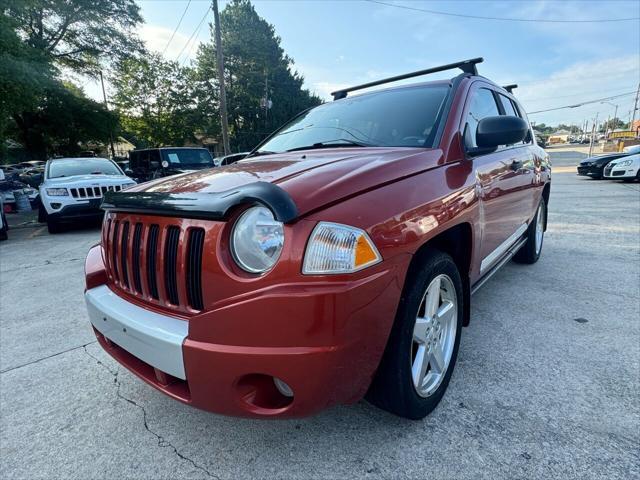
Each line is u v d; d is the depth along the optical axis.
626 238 5.55
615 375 2.28
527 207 3.65
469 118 2.54
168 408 2.20
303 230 1.39
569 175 17.92
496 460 1.69
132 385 2.45
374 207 1.55
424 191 1.82
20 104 12.20
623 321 2.96
